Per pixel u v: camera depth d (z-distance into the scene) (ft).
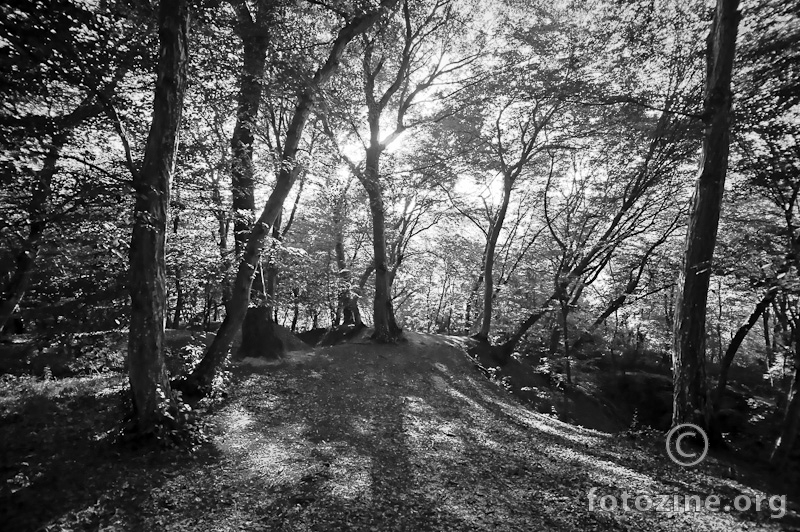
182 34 24.03
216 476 21.48
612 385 80.38
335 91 39.50
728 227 56.08
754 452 44.19
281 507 18.86
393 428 32.73
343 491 20.74
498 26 67.87
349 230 91.66
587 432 41.98
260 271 46.03
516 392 66.18
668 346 99.19
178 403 25.76
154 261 23.58
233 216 37.55
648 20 54.03
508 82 65.72
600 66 62.23
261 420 31.37
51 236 21.76
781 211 53.62
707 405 35.55
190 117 35.81
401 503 20.02
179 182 34.55
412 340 70.49
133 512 17.52
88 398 31.63
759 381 89.66
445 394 47.85
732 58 36.06
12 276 31.19
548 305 78.28
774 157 44.98
